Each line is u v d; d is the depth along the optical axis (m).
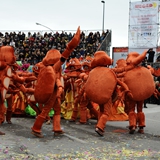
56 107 7.27
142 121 8.06
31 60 22.75
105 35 24.91
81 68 10.04
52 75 6.81
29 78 8.15
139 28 23.61
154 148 6.37
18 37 26.41
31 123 9.36
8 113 9.04
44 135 7.38
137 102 8.05
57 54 7.12
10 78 7.61
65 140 6.87
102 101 7.34
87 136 7.46
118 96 7.59
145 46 23.52
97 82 7.35
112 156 5.51
